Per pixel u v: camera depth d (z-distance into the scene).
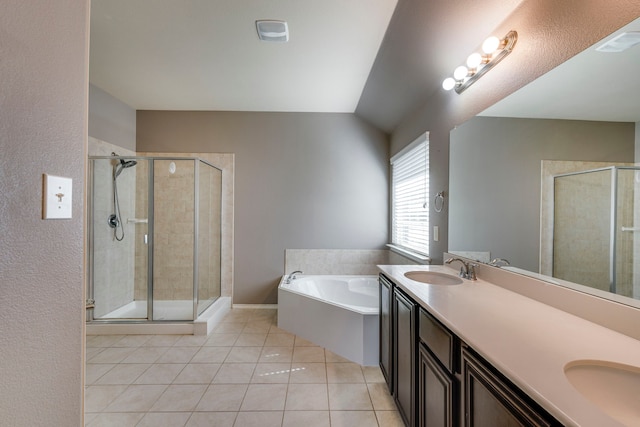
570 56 1.14
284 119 3.72
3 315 0.59
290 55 2.39
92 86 2.96
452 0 1.56
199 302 3.23
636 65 0.91
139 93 3.16
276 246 3.72
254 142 3.70
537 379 0.67
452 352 1.05
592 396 0.72
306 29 2.04
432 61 2.09
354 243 3.75
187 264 3.21
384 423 1.65
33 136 0.65
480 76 1.68
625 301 0.93
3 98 0.58
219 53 2.36
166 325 2.84
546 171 1.26
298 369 2.21
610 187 0.98
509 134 1.49
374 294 3.32
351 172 3.75
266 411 1.74
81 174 0.80
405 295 1.60
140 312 3.25
